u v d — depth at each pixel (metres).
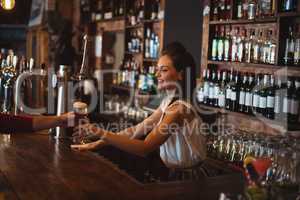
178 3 4.10
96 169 2.07
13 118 2.09
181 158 2.34
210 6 3.63
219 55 3.57
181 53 2.31
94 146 2.40
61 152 2.39
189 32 3.95
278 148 2.13
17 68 3.47
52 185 1.79
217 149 2.94
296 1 2.82
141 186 1.82
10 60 3.30
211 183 1.88
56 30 6.83
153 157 2.51
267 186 1.60
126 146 2.09
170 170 2.33
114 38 6.32
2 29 8.34
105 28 6.13
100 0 6.17
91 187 1.78
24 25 8.40
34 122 2.11
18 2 8.25
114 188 1.78
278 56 2.89
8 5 3.81
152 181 2.00
